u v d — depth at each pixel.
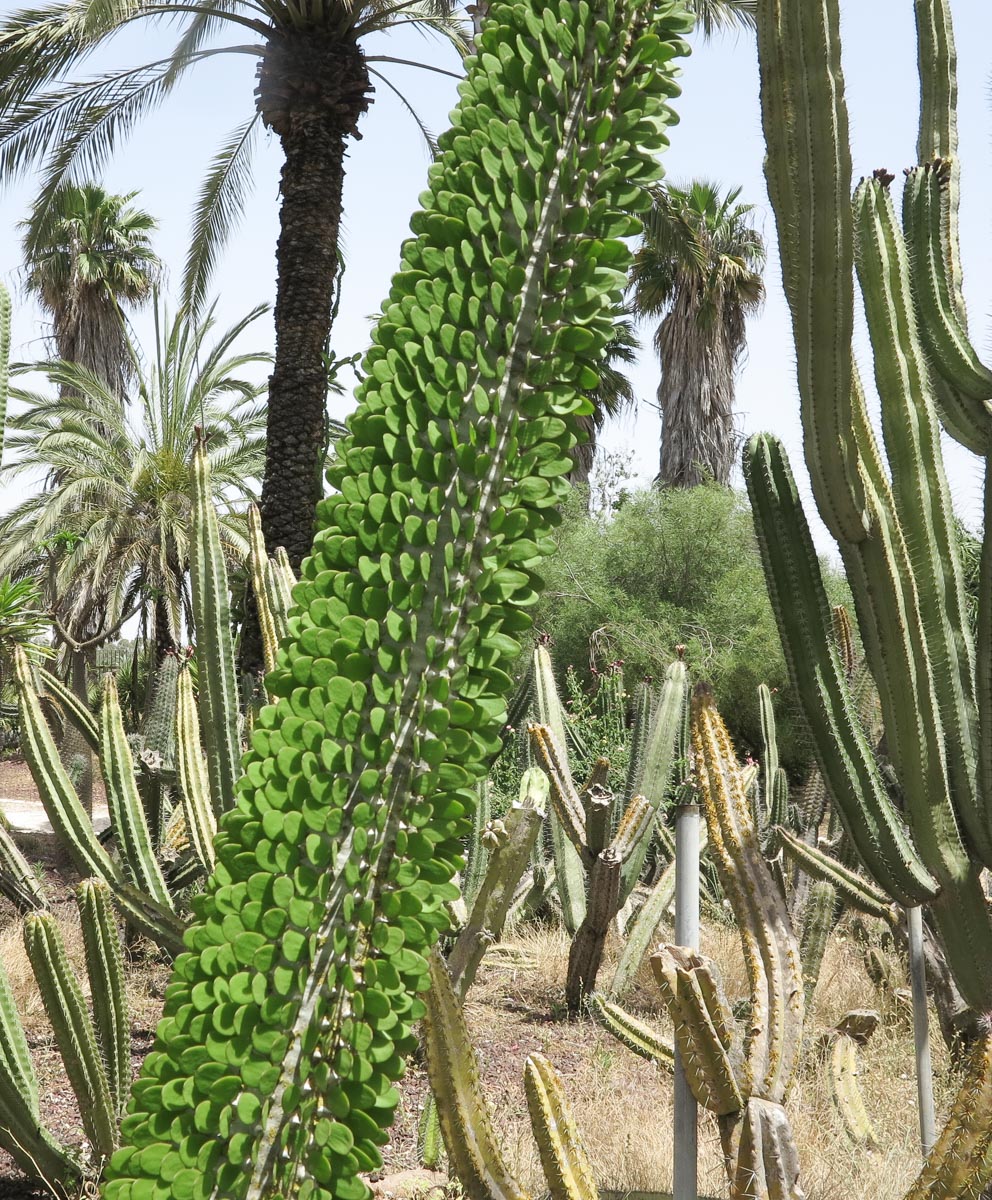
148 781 6.91
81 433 14.78
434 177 1.49
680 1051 2.31
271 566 4.22
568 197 1.47
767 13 2.72
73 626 14.37
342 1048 1.40
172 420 14.62
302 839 1.40
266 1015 1.37
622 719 9.80
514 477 1.46
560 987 6.71
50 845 10.41
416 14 10.32
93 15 9.02
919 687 2.82
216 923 1.42
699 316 20.27
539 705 7.15
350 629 1.42
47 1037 5.20
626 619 16.70
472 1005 6.39
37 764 4.49
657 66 1.51
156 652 13.80
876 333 2.91
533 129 1.45
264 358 15.28
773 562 2.92
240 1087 1.38
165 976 6.16
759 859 2.54
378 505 1.42
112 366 20.41
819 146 2.65
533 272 1.45
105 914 3.50
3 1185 3.57
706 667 15.78
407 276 1.47
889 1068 4.75
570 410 1.47
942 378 3.15
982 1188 2.07
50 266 19.91
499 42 1.50
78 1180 3.41
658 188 11.55
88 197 20.19
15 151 10.38
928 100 3.68
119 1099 3.54
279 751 1.40
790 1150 2.13
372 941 1.42
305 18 8.80
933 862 2.87
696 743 2.67
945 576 2.89
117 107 10.63
